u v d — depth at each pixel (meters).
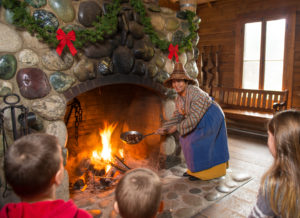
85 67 2.27
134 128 3.64
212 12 5.49
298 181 0.88
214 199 2.38
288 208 0.88
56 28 2.06
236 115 4.62
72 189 2.63
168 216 2.11
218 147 2.72
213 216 2.13
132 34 2.59
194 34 3.18
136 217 0.85
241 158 3.48
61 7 2.08
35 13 1.96
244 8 4.97
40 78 2.03
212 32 5.54
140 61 2.72
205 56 5.66
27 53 1.95
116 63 2.48
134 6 2.56
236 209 2.23
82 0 2.22
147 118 3.41
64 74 2.17
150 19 2.68
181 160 3.33
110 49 2.43
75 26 2.18
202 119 2.61
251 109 4.86
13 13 1.85
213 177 2.76
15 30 1.90
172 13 3.04
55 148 0.89
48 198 0.90
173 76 2.53
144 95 3.36
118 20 2.45
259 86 4.91
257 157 3.52
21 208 0.83
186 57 3.25
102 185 2.72
